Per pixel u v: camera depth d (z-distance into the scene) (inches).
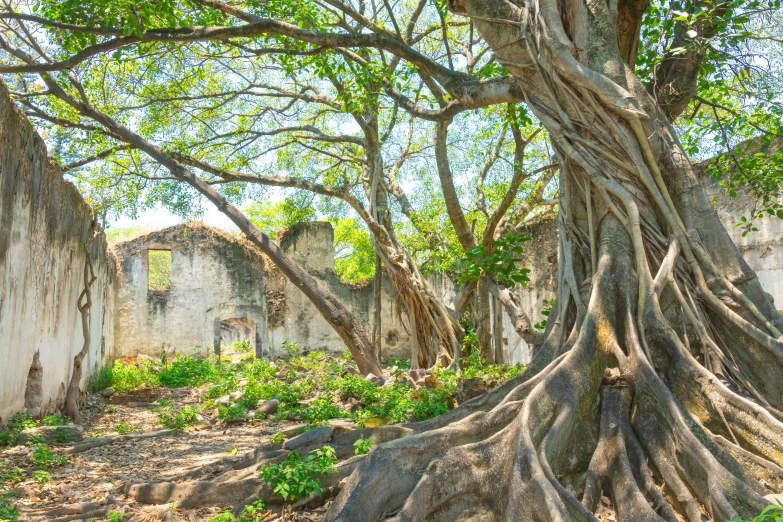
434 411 320.2
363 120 636.1
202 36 326.0
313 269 848.3
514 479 165.2
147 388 550.6
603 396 203.6
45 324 419.2
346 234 1229.7
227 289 841.5
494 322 639.1
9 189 331.6
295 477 184.5
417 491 164.9
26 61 431.5
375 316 721.0
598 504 176.9
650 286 219.8
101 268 660.1
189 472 234.5
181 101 637.3
